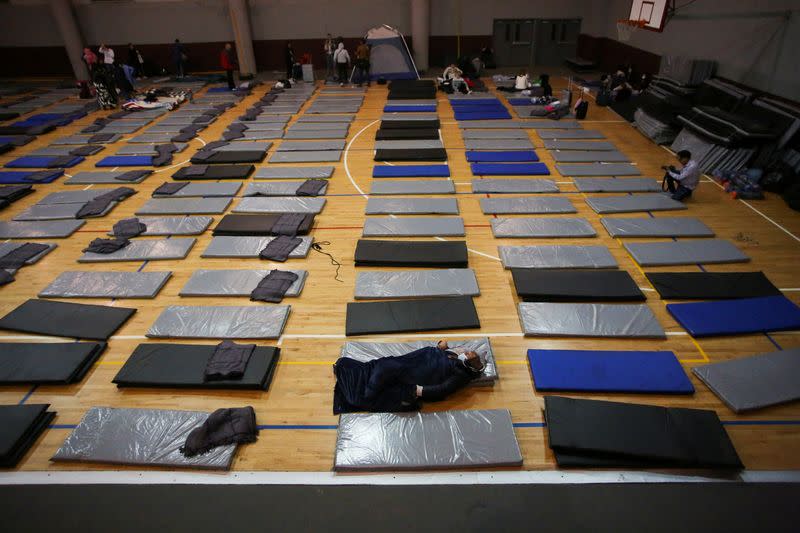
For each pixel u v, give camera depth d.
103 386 4.71
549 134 11.40
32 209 8.09
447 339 5.13
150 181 9.30
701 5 11.97
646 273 6.17
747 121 9.12
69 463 3.97
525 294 5.78
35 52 19.20
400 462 3.86
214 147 10.84
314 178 9.25
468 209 7.95
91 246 6.86
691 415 4.13
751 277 6.00
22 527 3.54
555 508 3.57
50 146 11.34
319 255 6.75
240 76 18.92
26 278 6.36
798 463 3.88
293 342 5.22
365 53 16.62
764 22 9.77
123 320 5.48
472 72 17.62
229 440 4.07
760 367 4.65
